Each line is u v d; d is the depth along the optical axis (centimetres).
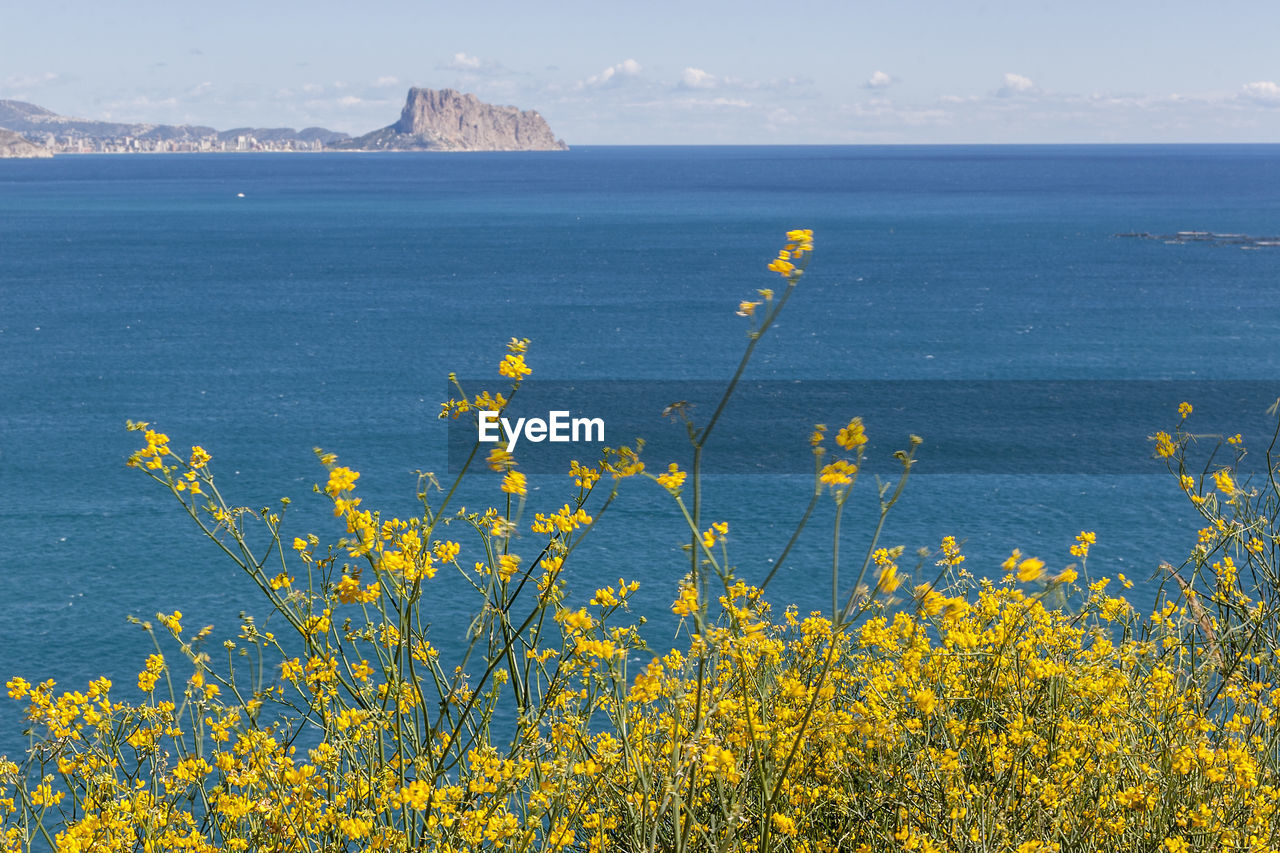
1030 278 11094
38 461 4744
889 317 8812
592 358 7306
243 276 11538
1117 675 529
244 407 5841
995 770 487
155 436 481
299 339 7944
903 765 495
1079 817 486
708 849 418
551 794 418
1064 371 6700
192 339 7900
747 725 409
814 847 489
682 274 11800
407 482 4406
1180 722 518
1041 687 522
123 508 4066
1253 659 558
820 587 3111
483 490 4147
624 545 3409
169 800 507
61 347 7531
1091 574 3294
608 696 462
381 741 470
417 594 407
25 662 2802
